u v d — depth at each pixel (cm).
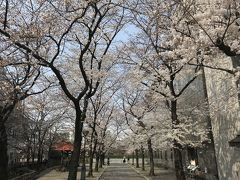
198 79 2519
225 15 995
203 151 2577
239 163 1858
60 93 2903
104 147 5000
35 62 1443
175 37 1112
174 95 1816
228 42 1045
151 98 2491
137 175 3756
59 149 4472
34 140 3962
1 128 1734
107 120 4078
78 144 1550
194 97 2653
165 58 1670
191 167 2795
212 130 2270
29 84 2006
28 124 3556
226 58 1609
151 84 2011
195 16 1017
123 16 1902
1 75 1697
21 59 1527
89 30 1570
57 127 4616
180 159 1788
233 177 1945
